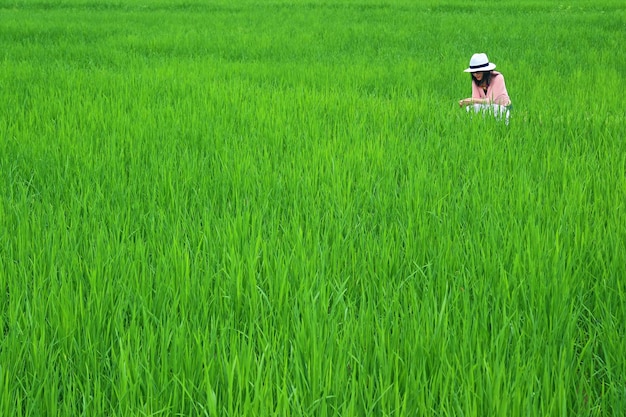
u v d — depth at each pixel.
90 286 3.83
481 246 4.24
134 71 11.92
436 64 13.08
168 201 5.36
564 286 3.71
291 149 6.69
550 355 3.09
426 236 4.46
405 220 4.88
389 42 16.48
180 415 2.72
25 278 3.77
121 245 4.22
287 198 5.33
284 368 2.88
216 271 4.05
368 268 4.01
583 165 6.23
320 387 2.79
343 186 5.52
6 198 5.21
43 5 27.06
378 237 4.57
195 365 2.97
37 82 10.55
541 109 8.84
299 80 11.35
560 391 2.68
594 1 27.08
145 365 2.97
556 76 11.88
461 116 8.11
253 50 14.88
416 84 11.12
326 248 4.21
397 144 6.86
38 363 2.99
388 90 10.71
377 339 3.26
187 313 3.47
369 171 5.86
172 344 3.08
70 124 7.68
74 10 25.17
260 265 4.13
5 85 10.13
